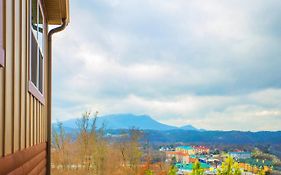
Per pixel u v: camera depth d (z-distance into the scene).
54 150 17.53
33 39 4.59
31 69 4.30
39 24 5.49
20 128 3.41
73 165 17.78
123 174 17.44
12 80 3.01
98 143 18.19
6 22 2.74
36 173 4.90
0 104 2.55
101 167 17.92
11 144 2.96
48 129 6.89
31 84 4.08
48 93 7.01
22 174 3.49
